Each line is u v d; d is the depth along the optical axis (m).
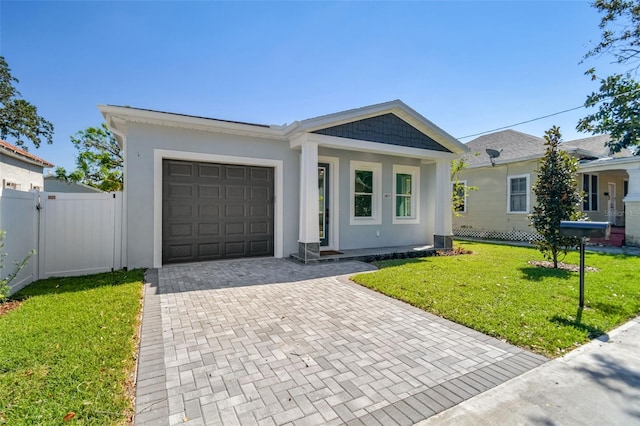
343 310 4.38
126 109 6.40
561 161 7.18
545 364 2.91
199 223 7.53
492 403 2.31
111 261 6.55
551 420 2.13
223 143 7.56
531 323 3.80
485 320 3.89
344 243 9.41
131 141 6.69
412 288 5.34
